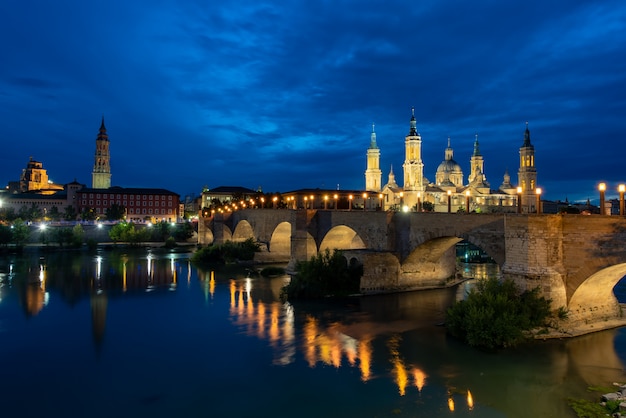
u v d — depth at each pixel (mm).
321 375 35500
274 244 108188
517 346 40062
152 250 140125
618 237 38719
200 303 61000
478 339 40562
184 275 86750
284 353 40625
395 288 66688
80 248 141250
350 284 65625
